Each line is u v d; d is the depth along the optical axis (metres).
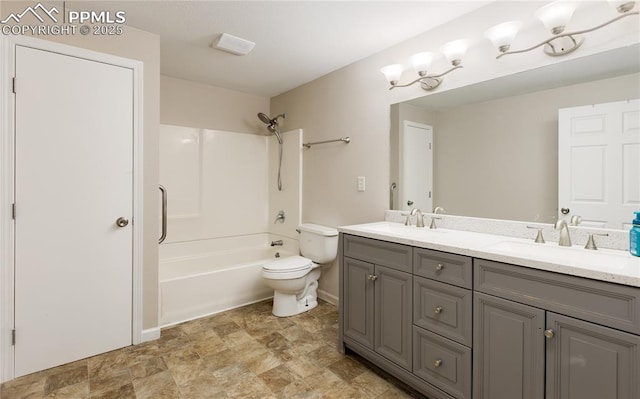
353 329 2.03
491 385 1.36
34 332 1.84
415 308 1.66
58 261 1.90
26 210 1.80
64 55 1.89
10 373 1.77
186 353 2.09
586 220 1.51
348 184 2.79
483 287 1.38
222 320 2.61
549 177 1.63
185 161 3.23
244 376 1.84
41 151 1.83
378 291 1.86
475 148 1.92
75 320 1.96
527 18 1.68
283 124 3.64
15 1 1.75
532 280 1.23
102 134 2.03
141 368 1.91
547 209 1.64
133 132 2.15
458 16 1.98
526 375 1.25
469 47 1.93
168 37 2.29
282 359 2.03
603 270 1.06
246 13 1.97
